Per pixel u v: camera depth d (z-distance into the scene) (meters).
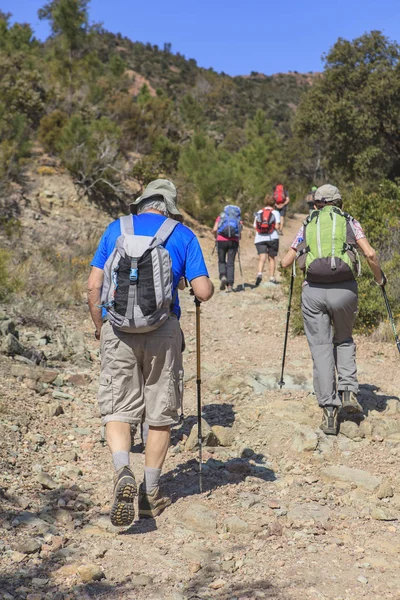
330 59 29.88
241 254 16.31
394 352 7.20
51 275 10.11
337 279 4.68
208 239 17.64
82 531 3.36
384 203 9.93
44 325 7.82
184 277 3.74
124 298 3.30
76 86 23.62
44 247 11.73
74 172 16.52
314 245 4.73
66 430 4.91
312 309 4.80
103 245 3.55
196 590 2.80
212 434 4.72
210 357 7.34
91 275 3.57
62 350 6.91
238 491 3.95
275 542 3.28
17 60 22.06
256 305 10.16
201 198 19.59
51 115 18.48
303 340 8.06
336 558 3.12
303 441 4.57
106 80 27.06
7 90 19.47
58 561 3.01
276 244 11.84
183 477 4.16
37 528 3.32
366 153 27.97
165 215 3.67
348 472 4.18
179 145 23.30
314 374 4.84
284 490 3.98
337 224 4.73
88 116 21.61
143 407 3.51
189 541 3.30
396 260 8.44
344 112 28.38
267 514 3.63
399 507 3.78
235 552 3.17
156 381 3.48
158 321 3.32
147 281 3.31
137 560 3.07
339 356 4.97
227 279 11.38
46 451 4.46
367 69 28.98
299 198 29.47
